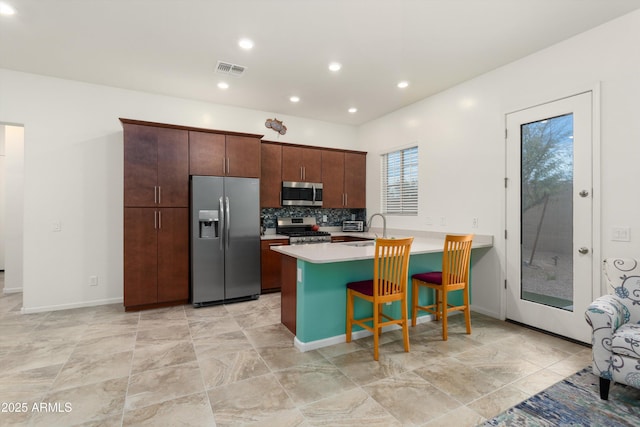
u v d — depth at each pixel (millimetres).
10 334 3035
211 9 2463
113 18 2582
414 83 3893
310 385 2172
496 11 2482
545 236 3084
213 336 3012
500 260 3447
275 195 4895
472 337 2992
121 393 2066
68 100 3818
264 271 4484
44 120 3711
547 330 3061
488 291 3590
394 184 5121
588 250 2756
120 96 4070
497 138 3471
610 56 2605
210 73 3621
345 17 2570
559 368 2404
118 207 4070
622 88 2545
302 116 5301
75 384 2172
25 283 3645
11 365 2430
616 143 2582
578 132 2812
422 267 3455
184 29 2744
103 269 4008
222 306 3986
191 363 2475
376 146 5434
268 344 2834
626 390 2113
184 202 3986
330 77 3725
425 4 2396
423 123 4438
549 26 2684
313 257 2574
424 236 4379
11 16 2547
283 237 4637
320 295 2787
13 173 4652
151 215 3803
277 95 4316
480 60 3297
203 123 4562
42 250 3717
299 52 3141
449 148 4039
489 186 3559
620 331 1992
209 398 2018
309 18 2582
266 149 4848
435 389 2127
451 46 3020
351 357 2588
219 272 4066
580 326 2812
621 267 2324
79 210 3881
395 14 2525
